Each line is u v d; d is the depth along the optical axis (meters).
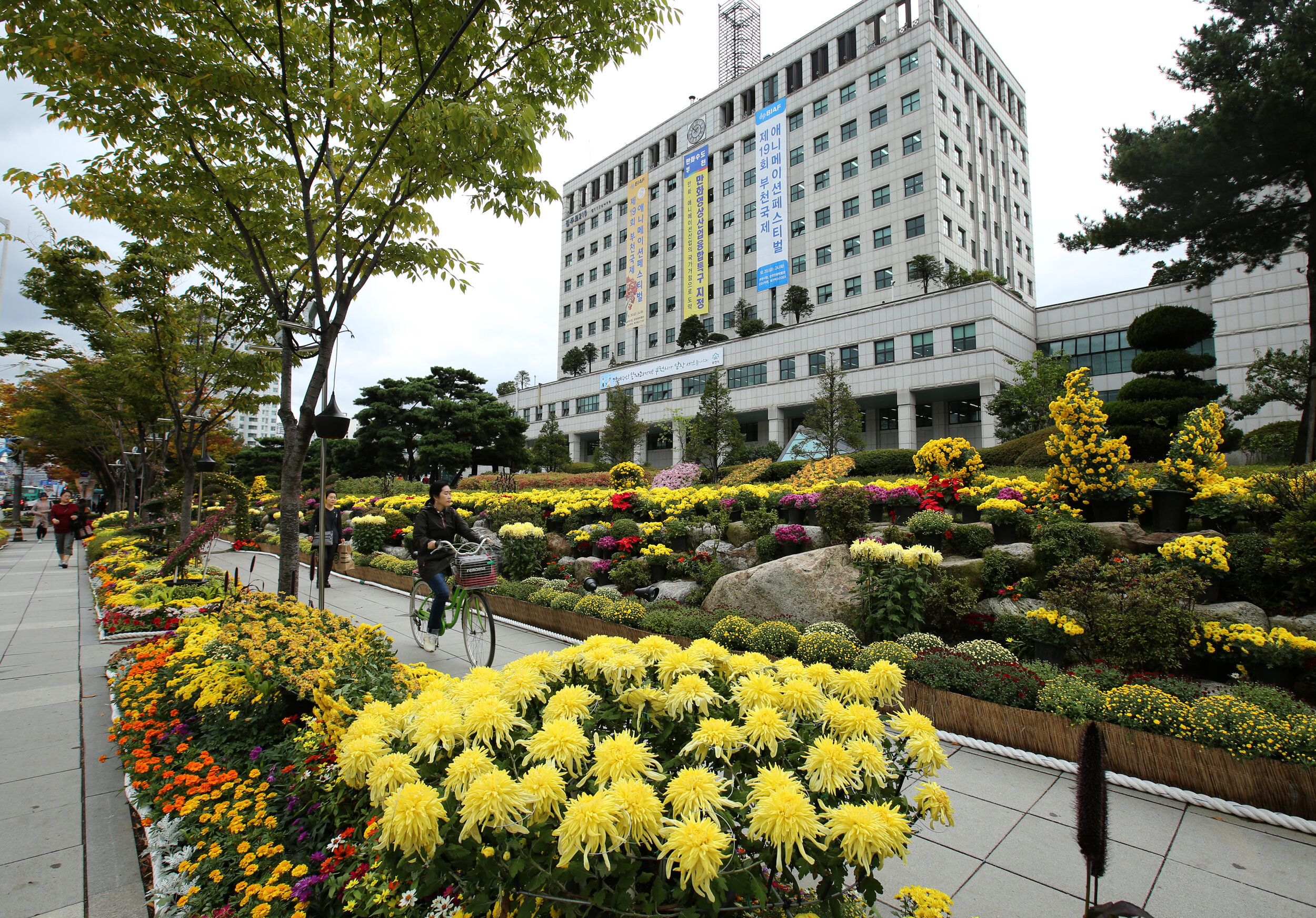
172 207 5.90
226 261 6.75
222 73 4.79
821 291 36.28
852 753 1.79
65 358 14.48
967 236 33.94
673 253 45.81
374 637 4.20
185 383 11.96
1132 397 11.88
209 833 2.70
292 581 5.73
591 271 53.72
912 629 5.73
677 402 39.00
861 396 30.00
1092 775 1.82
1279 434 13.94
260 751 3.25
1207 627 4.72
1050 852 2.93
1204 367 11.91
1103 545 6.29
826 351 31.70
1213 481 6.71
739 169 41.41
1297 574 5.25
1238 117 10.69
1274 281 19.75
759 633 5.45
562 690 1.99
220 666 4.02
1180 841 3.03
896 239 32.91
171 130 5.23
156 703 4.01
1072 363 27.78
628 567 8.34
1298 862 2.84
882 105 33.84
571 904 1.60
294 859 2.42
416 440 35.41
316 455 38.06
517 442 38.44
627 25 5.37
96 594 9.68
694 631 5.89
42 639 7.15
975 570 6.32
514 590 8.23
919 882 2.70
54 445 25.98
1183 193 11.77
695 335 39.47
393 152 5.48
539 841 1.59
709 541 8.81
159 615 7.34
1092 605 4.93
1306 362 13.70
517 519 11.54
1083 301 27.55
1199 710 3.61
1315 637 4.84
